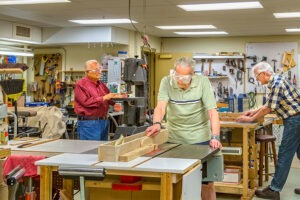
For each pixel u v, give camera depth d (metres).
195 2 6.77
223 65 11.70
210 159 3.46
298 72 11.17
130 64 4.18
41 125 6.05
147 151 3.17
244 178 5.10
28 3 7.00
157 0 6.61
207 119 3.69
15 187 3.10
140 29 10.16
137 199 3.15
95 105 4.98
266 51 11.41
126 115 4.11
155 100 11.59
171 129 3.71
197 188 2.85
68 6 7.21
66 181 3.36
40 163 2.79
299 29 10.11
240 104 8.87
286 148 5.05
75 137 7.53
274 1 6.64
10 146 3.58
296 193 5.55
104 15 8.13
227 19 8.59
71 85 10.34
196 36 11.75
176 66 3.50
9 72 4.38
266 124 6.18
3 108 3.46
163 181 2.60
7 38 8.94
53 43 9.95
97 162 2.78
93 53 10.49
